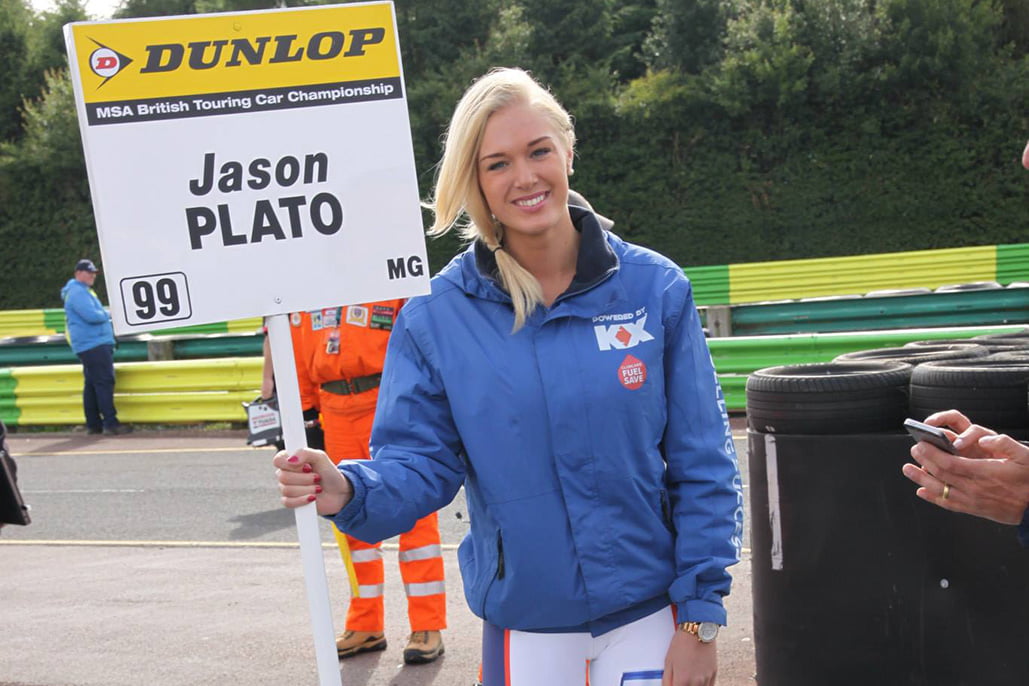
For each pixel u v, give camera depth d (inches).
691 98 1173.1
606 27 1296.8
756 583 155.7
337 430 200.8
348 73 109.0
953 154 1123.9
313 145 108.3
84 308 544.1
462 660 204.1
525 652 102.0
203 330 733.9
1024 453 84.6
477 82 102.9
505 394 99.0
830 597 147.3
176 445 506.6
